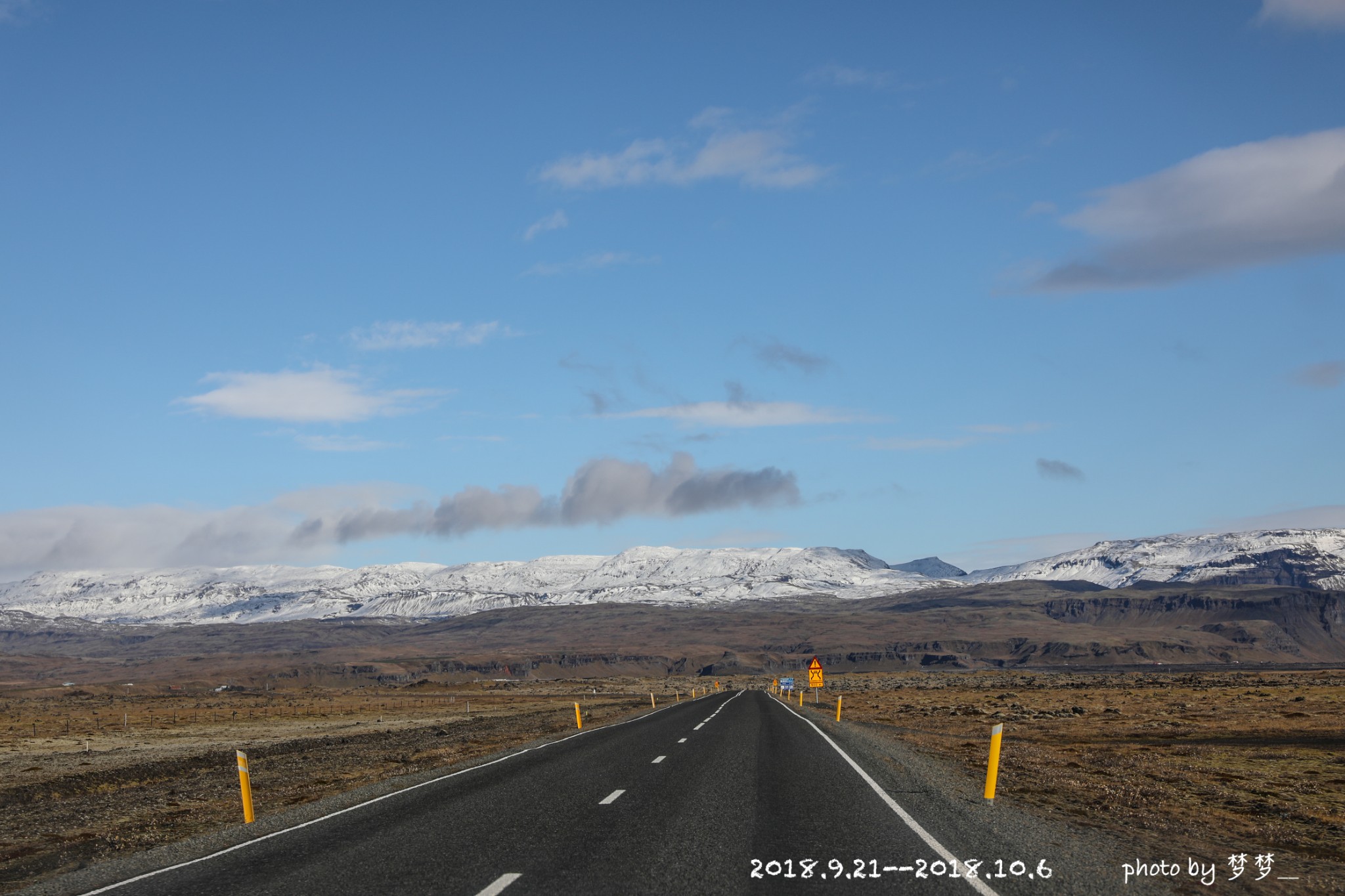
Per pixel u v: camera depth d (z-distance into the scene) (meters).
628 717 56.94
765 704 73.62
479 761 29.69
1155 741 43.62
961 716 65.81
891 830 15.85
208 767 41.50
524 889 11.54
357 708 114.00
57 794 32.94
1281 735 45.03
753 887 11.68
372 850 14.27
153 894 11.98
